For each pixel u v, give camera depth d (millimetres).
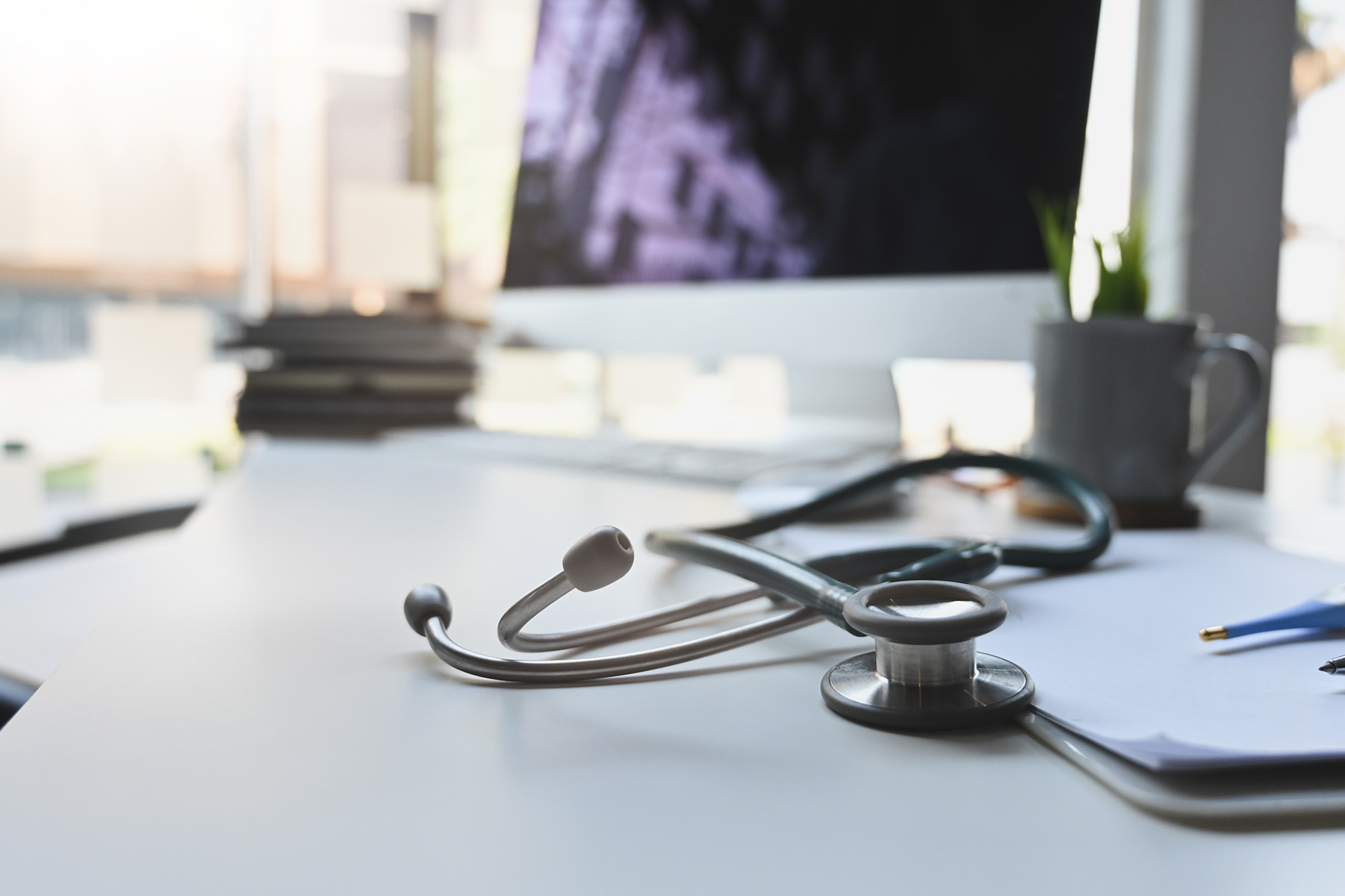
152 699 247
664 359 1285
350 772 201
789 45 854
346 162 1615
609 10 1014
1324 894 151
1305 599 339
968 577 327
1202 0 843
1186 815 178
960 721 222
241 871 159
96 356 1423
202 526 500
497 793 191
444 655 267
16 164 1428
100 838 171
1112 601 336
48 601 1070
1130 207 735
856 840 171
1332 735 202
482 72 1606
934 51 756
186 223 1543
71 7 1451
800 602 291
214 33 1546
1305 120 1109
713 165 913
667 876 158
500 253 1609
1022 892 152
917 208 764
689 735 223
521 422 1381
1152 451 499
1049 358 525
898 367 933
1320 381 1229
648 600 352
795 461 685
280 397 1003
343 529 491
